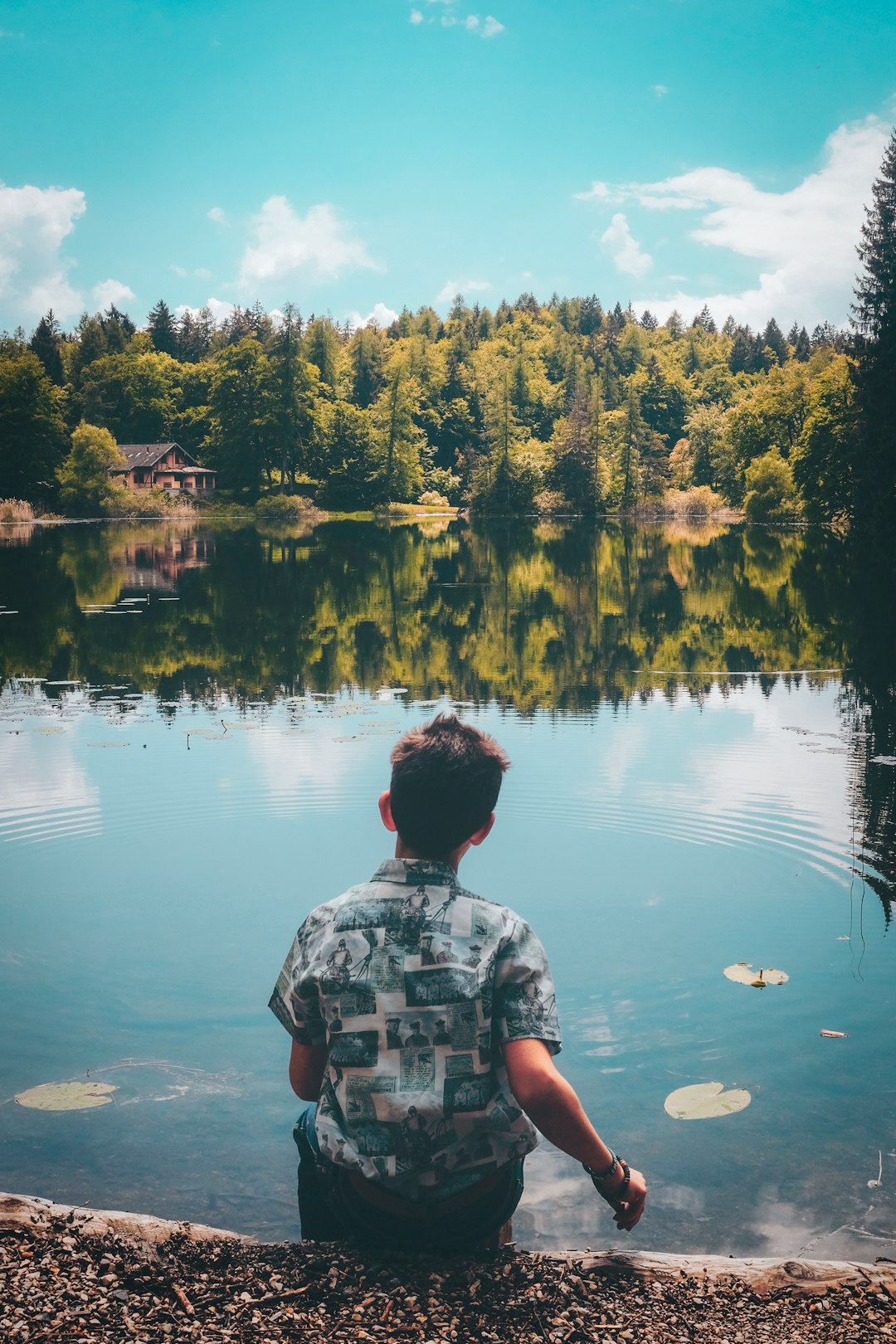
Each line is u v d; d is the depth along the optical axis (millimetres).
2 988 4945
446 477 114562
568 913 5945
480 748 2312
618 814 7961
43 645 18250
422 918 2230
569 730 11211
